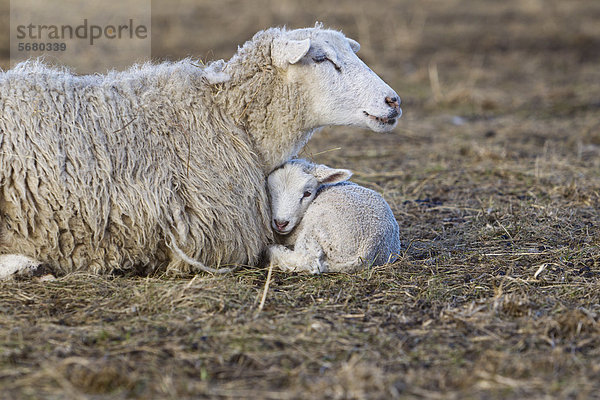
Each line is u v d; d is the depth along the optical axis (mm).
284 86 16250
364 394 10961
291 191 16328
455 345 12680
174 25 53594
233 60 16438
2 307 13680
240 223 15750
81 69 38438
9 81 14992
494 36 57156
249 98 16219
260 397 10875
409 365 11969
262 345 12492
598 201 22141
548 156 28578
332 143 31859
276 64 16062
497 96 42469
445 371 11742
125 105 15430
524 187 24094
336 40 16703
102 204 14648
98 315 13555
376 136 33469
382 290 15172
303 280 15633
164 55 44000
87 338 12531
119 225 14805
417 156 29297
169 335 12789
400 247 18203
